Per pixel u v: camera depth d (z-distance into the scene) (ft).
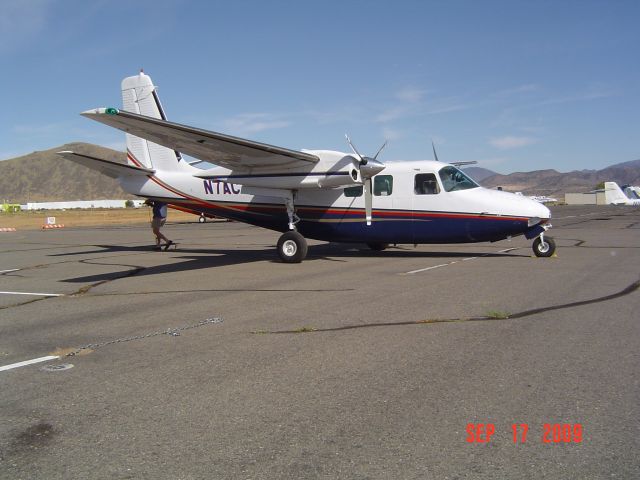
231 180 49.14
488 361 17.08
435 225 46.16
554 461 10.89
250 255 53.57
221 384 15.66
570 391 14.44
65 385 15.80
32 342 20.86
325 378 15.97
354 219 48.65
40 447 11.87
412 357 17.72
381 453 11.34
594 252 48.88
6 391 15.35
